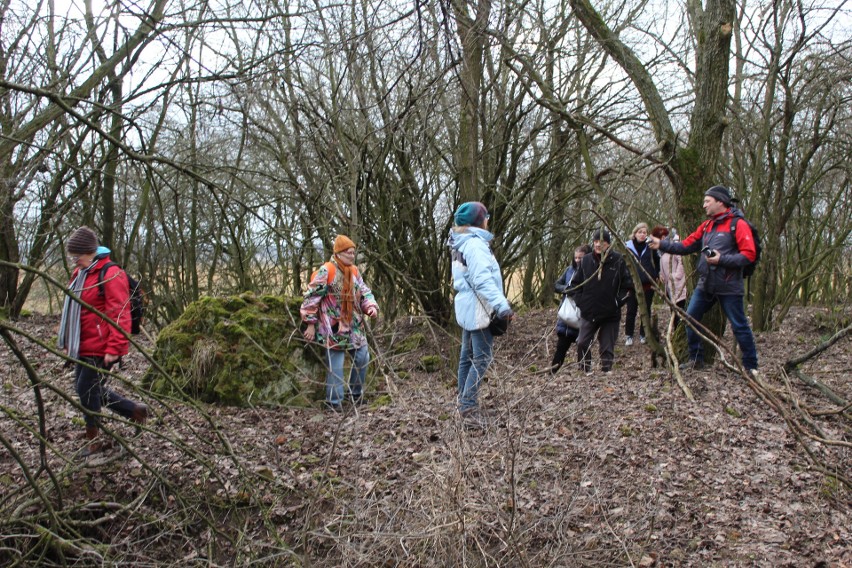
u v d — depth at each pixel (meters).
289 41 8.08
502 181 10.94
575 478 4.34
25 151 7.59
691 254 6.92
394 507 3.80
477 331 5.04
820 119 9.86
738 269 6.05
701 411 5.36
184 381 6.38
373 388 6.54
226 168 4.68
